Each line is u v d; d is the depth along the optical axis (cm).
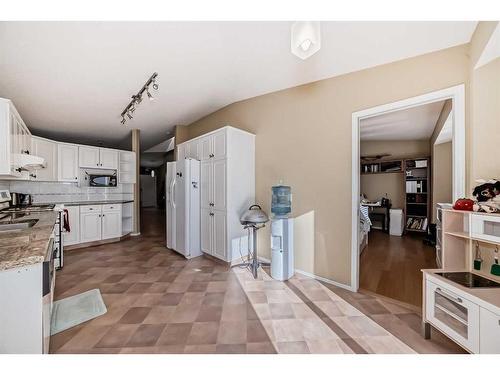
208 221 352
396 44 203
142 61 233
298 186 297
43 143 399
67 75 254
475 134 181
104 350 156
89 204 436
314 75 268
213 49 215
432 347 161
